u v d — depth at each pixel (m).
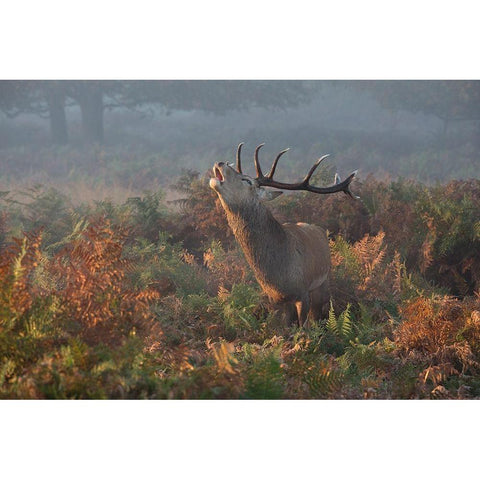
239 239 20.08
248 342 19.38
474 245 27.39
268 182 20.50
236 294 21.61
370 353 17.67
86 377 12.60
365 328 20.97
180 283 24.17
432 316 18.67
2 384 12.88
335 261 26.03
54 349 13.57
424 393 16.08
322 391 14.48
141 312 15.03
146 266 24.59
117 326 14.41
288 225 22.94
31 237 15.74
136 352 13.56
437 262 28.02
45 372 12.54
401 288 24.39
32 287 15.21
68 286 14.92
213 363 16.23
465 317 18.75
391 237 29.39
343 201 31.78
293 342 18.59
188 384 13.20
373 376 16.88
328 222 31.41
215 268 25.91
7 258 14.85
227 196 19.27
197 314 20.92
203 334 20.02
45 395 12.44
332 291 24.52
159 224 32.44
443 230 27.80
